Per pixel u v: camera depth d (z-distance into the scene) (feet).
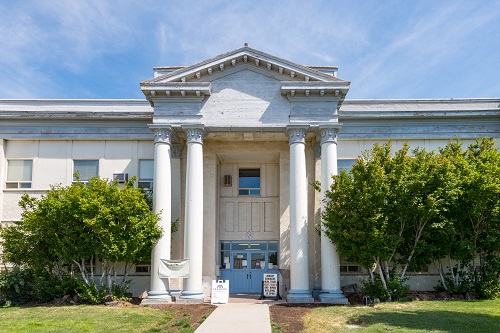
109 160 82.69
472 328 43.88
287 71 72.18
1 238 76.79
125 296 71.72
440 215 65.82
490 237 66.23
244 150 81.87
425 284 77.05
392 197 63.98
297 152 70.54
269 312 56.90
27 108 84.94
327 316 53.26
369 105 85.35
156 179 70.03
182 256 78.18
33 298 69.31
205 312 57.62
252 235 85.76
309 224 78.95
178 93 71.41
